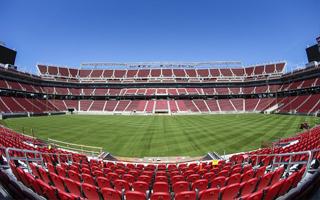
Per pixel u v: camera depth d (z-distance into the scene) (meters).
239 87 68.12
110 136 19.45
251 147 14.48
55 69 68.75
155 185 4.62
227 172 6.20
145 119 39.00
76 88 68.81
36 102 51.81
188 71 75.69
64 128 24.64
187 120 35.97
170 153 13.50
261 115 43.94
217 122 31.41
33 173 5.81
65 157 9.45
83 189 4.33
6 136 12.67
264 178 4.74
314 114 36.31
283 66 63.84
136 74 74.38
